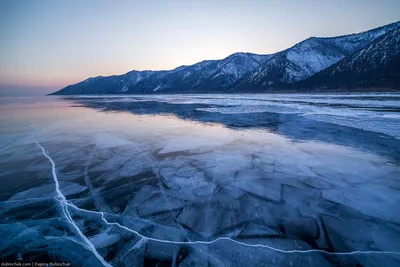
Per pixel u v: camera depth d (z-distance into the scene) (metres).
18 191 4.16
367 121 10.92
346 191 3.94
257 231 2.94
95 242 2.78
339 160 5.53
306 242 2.71
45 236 2.91
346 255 2.49
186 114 16.17
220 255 2.53
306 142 7.37
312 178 4.52
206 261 2.44
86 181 4.59
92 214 3.40
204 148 6.87
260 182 4.41
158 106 24.50
